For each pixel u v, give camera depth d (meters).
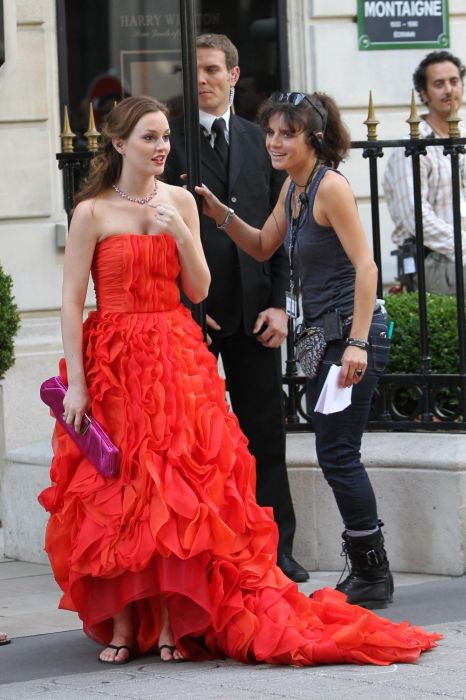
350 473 5.87
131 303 5.21
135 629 5.28
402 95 9.94
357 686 4.59
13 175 9.05
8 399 8.73
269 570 5.13
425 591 6.16
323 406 5.67
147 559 4.91
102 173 5.29
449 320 6.92
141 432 5.04
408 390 6.91
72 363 5.17
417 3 9.91
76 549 5.04
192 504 4.95
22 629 5.74
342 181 5.71
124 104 5.23
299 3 9.84
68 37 9.44
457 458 6.41
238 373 6.44
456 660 4.95
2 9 6.18
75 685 4.79
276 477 6.44
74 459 5.19
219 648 5.12
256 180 6.43
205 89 6.30
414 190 6.74
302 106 5.73
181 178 6.06
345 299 5.81
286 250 6.21
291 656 4.92
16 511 7.25
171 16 9.71
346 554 5.99
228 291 6.36
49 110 9.15
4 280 7.33
